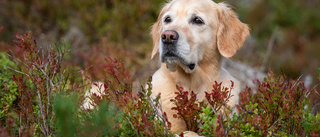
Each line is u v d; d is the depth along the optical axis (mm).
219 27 3850
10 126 2822
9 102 3395
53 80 3326
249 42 8875
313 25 12352
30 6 8648
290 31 11812
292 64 8953
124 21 8000
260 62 7441
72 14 8562
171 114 3539
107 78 3574
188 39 3502
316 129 2848
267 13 12281
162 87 3662
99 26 8062
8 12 8500
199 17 3645
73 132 2453
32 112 3055
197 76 3672
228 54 3814
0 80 3629
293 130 2902
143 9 8141
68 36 7828
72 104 2688
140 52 7547
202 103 2914
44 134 2902
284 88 3098
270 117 2859
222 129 2582
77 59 5879
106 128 2658
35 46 3352
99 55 5992
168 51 3432
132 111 2768
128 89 3113
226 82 3803
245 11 12070
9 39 7250
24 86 3182
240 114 2717
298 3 12578
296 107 2914
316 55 10281
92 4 8391
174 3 3824
